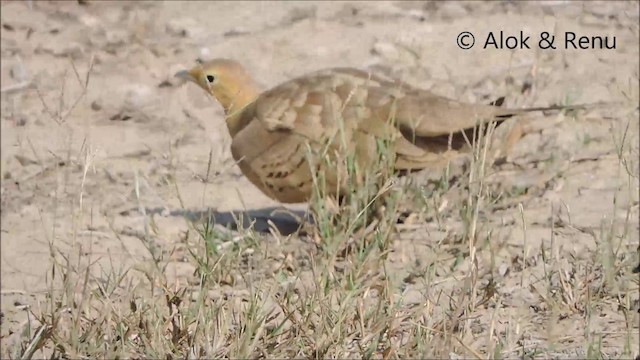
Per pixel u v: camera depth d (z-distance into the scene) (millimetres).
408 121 14219
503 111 14359
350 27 23516
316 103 14508
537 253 13984
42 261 14516
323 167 14234
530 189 16328
